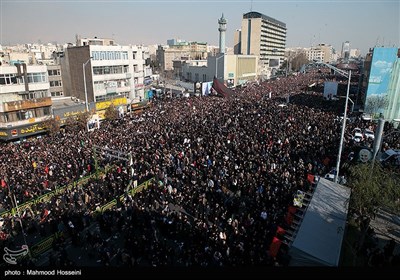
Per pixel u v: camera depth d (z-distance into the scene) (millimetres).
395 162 24422
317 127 33750
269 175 21375
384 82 42031
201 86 72125
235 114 42594
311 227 14859
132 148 28641
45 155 27703
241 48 156250
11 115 37062
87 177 24297
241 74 105375
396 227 17938
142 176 23750
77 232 17188
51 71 55625
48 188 22516
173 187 21922
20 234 17781
